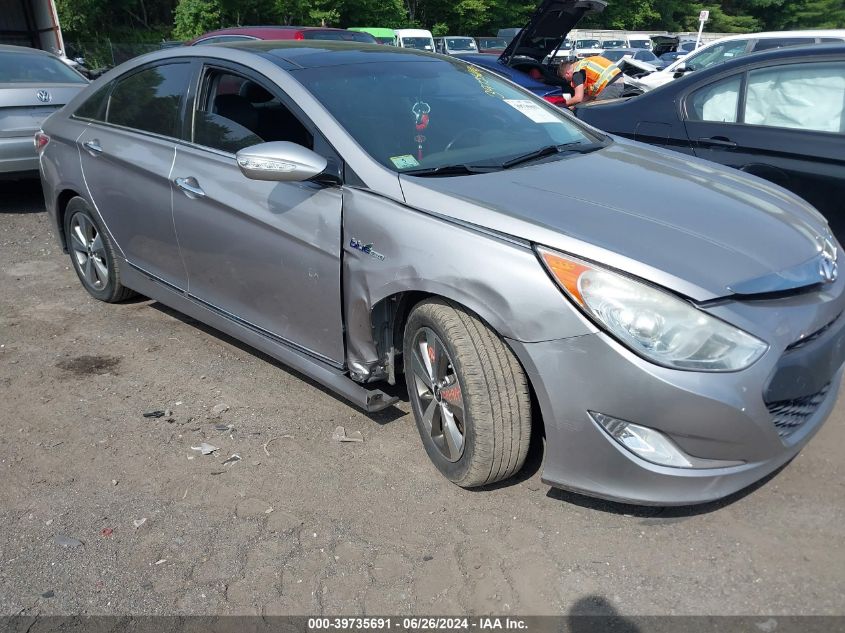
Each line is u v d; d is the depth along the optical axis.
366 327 2.87
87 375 3.79
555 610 2.23
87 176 4.27
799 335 2.31
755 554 2.42
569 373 2.30
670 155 3.48
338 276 2.90
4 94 6.64
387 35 22.52
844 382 3.48
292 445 3.12
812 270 2.44
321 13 27.62
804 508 2.62
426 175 2.86
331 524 2.62
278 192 3.10
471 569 2.39
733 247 2.42
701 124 4.69
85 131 4.33
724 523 2.56
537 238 2.38
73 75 7.77
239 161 2.90
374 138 3.02
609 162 3.20
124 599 2.31
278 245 3.12
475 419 2.53
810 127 4.29
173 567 2.44
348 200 2.85
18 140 6.72
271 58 3.41
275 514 2.69
